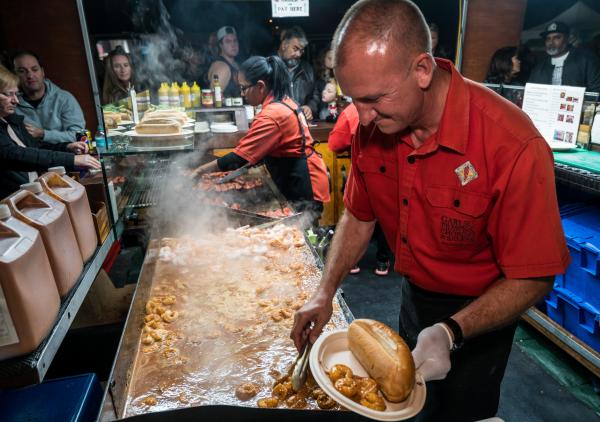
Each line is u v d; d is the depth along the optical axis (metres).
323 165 3.27
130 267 2.44
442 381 1.64
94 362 1.97
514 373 2.67
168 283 2.04
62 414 1.37
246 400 1.32
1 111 2.30
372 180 1.47
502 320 1.15
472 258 1.38
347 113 3.12
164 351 1.56
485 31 4.70
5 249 0.97
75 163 2.19
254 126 2.93
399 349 1.05
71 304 1.20
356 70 0.97
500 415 2.35
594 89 4.05
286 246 2.33
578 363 2.74
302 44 4.48
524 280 1.17
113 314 2.05
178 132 2.34
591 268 2.51
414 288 1.64
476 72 4.84
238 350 1.56
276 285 2.00
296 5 3.90
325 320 1.40
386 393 1.01
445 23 4.89
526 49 4.49
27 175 2.45
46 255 1.11
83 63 3.91
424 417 1.70
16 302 0.94
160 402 1.33
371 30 0.96
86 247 1.43
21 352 0.98
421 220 1.37
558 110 2.87
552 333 2.75
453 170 1.23
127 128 2.49
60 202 1.30
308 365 1.30
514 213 1.15
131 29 4.02
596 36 4.45
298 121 3.00
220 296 1.92
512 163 1.13
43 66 3.86
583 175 2.35
